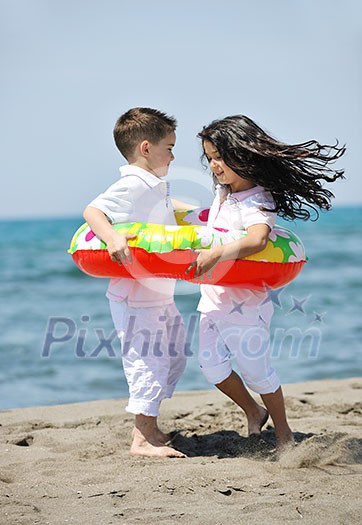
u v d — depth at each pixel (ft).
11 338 49.90
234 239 19.69
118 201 20.43
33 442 21.94
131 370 20.49
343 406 25.88
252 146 19.97
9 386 35.96
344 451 19.49
